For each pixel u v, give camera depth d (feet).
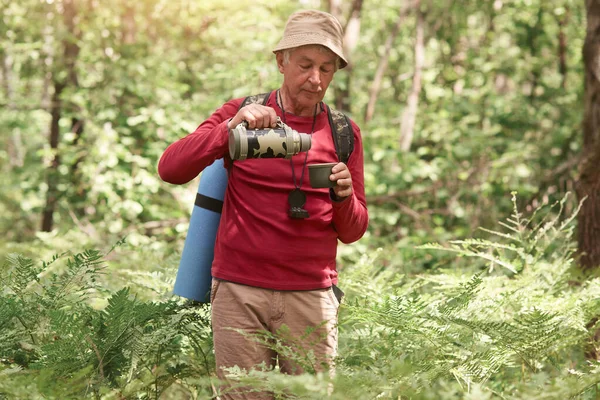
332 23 9.29
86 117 32.86
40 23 35.76
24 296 10.46
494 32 47.14
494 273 15.06
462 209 32.01
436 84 45.34
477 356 9.12
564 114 39.86
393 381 7.84
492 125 39.81
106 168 32.35
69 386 8.31
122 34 36.04
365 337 10.63
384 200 33.78
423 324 9.64
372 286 12.12
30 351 9.98
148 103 32.83
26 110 38.65
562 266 12.75
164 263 14.21
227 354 9.17
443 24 46.55
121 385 9.57
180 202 31.35
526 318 9.10
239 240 9.21
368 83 50.31
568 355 11.10
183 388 11.62
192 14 36.73
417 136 40.81
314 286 9.29
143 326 10.16
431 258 24.38
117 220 31.17
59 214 37.01
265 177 9.20
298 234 9.16
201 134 9.27
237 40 36.70
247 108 8.91
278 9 39.58
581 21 43.37
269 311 9.20
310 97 9.36
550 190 31.73
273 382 7.37
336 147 9.60
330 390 7.83
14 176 40.68
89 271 10.37
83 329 9.23
